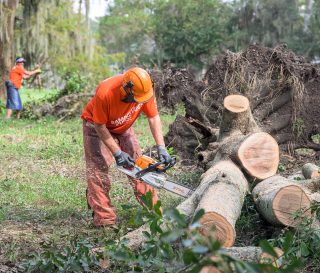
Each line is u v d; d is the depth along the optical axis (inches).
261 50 421.4
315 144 421.7
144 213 158.4
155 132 252.2
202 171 373.7
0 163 416.2
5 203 303.7
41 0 1056.2
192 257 112.1
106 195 263.7
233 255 187.6
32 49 1060.5
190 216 218.1
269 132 405.7
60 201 313.3
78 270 192.1
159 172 240.7
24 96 1131.3
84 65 1165.7
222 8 1791.3
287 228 216.2
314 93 421.7
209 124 405.1
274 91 408.8
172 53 1793.8
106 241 203.2
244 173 273.6
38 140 515.2
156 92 594.9
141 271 173.8
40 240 243.3
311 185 254.1
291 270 149.1
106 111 245.0
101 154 263.3
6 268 211.9
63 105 677.9
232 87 407.5
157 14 1835.6
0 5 971.9
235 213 206.5
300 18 1808.6
